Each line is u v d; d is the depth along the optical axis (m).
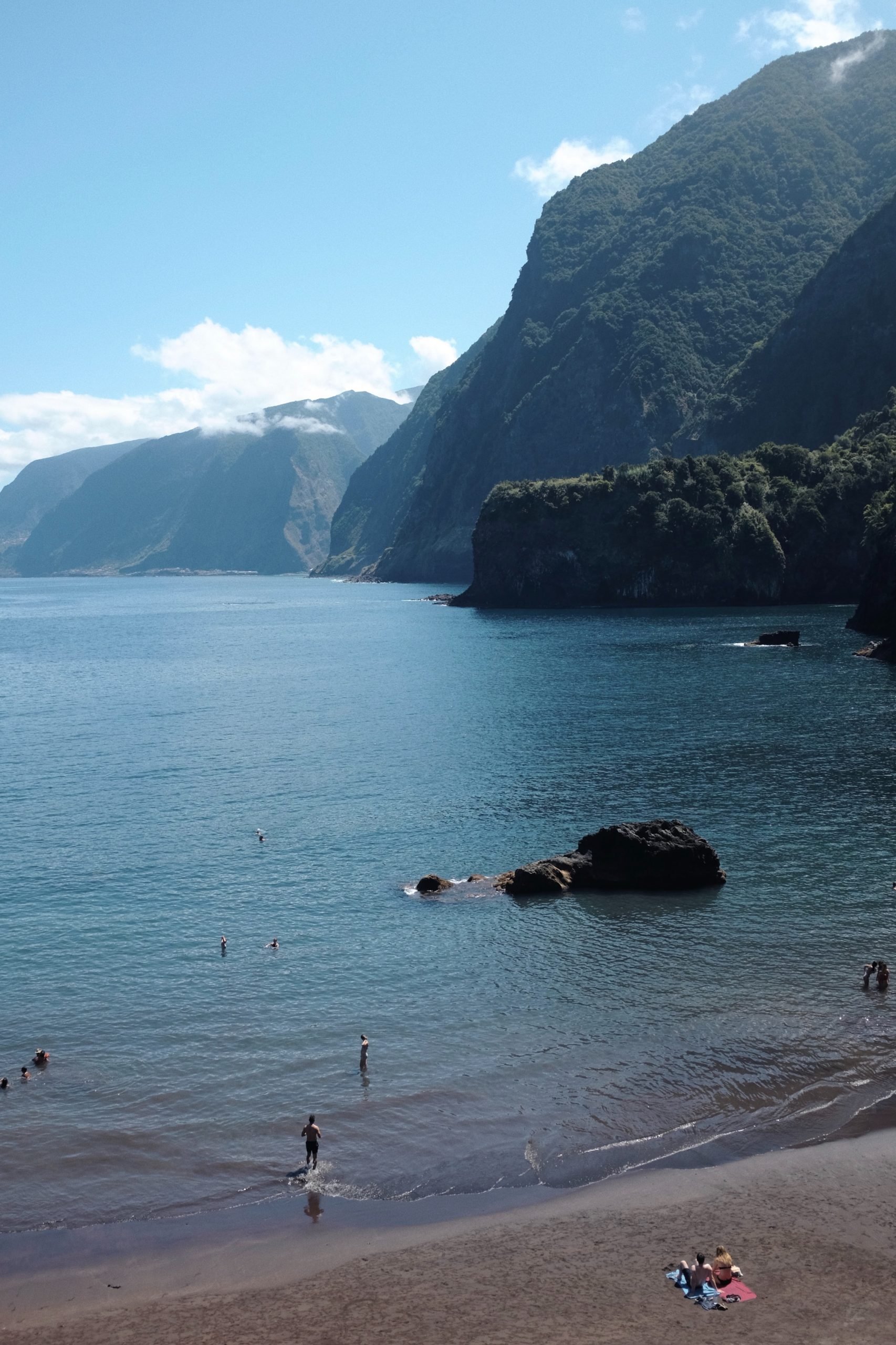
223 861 57.66
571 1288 24.25
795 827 61.03
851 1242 25.62
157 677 143.75
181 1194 28.48
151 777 78.62
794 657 134.00
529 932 46.91
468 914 49.25
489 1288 24.33
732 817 63.34
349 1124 31.69
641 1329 22.64
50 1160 29.95
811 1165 29.17
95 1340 22.92
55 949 45.34
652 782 72.12
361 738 91.94
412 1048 36.31
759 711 96.44
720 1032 37.12
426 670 137.00
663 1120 31.66
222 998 40.38
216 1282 24.95
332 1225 27.11
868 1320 22.69
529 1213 27.41
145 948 45.47
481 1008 39.31
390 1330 22.95
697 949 44.66
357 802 69.50
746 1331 22.45
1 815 67.56
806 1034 36.81
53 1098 33.28
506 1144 30.55
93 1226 27.17
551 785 72.19
